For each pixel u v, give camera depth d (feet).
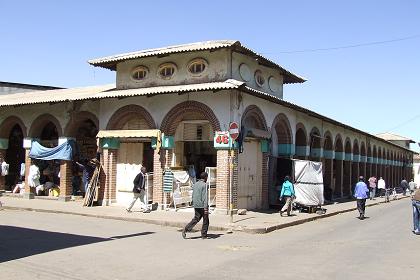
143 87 66.69
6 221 51.11
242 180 64.49
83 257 32.40
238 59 62.80
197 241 41.57
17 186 81.82
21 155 86.89
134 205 66.69
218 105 59.82
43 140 79.97
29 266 28.96
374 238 45.44
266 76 70.28
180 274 28.12
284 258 33.94
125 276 27.35
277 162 71.10
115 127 68.13
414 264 32.48
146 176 62.59
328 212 71.00
